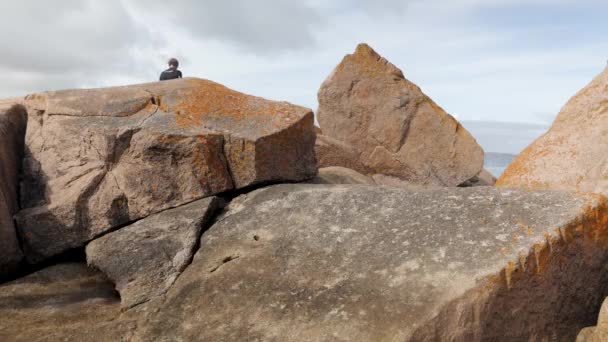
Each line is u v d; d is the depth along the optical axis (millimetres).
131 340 3127
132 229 4082
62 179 4434
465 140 8469
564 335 3330
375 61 8797
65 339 3137
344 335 2896
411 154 8492
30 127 4789
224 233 3961
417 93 8602
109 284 3916
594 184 4523
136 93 4766
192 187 4242
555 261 3221
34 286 3838
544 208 3445
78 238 4223
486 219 3473
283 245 3699
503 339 3062
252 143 4375
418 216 3668
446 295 2977
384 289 3141
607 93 4910
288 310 3150
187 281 3584
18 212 4312
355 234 3658
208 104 4695
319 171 6055
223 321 3178
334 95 8742
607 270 3477
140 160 4289
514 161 5266
